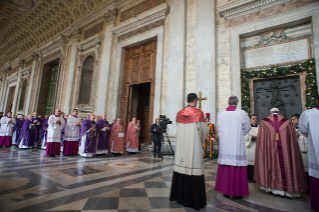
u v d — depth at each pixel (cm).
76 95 1350
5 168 428
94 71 1273
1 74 2469
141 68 1095
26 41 2003
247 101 722
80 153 666
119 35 1199
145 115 1262
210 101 770
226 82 773
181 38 906
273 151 306
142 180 354
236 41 774
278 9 706
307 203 273
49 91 1769
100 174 393
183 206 237
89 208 217
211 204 252
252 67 759
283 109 693
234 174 279
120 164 520
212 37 820
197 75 827
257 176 316
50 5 1524
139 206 230
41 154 711
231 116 300
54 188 289
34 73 1838
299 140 381
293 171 291
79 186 303
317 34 617
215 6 857
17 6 1611
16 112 1942
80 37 1479
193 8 934
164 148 824
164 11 988
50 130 658
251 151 401
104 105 1146
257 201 273
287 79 702
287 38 705
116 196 262
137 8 1154
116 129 761
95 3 1341
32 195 255
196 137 246
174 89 876
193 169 237
